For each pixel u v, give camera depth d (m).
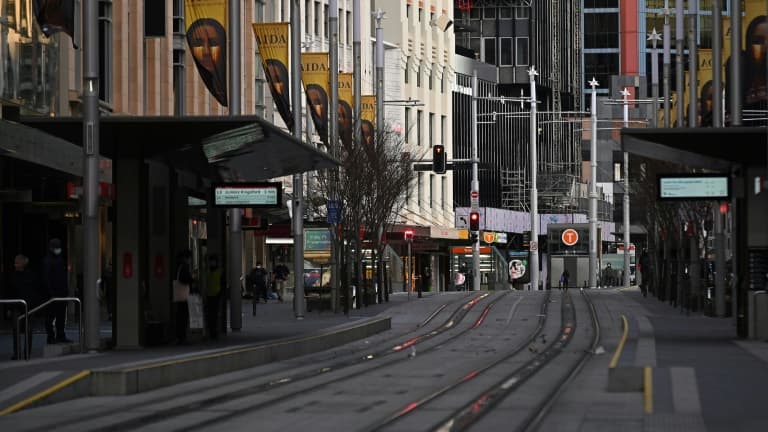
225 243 78.94
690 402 43.19
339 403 47.97
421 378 59.91
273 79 94.88
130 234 65.38
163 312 69.31
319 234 129.12
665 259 145.12
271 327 92.75
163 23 100.31
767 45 86.44
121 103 112.75
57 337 64.56
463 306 134.50
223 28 78.62
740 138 70.62
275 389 53.44
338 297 122.06
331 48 119.31
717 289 111.62
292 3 107.62
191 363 56.19
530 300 146.38
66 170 84.44
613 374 51.00
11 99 83.12
